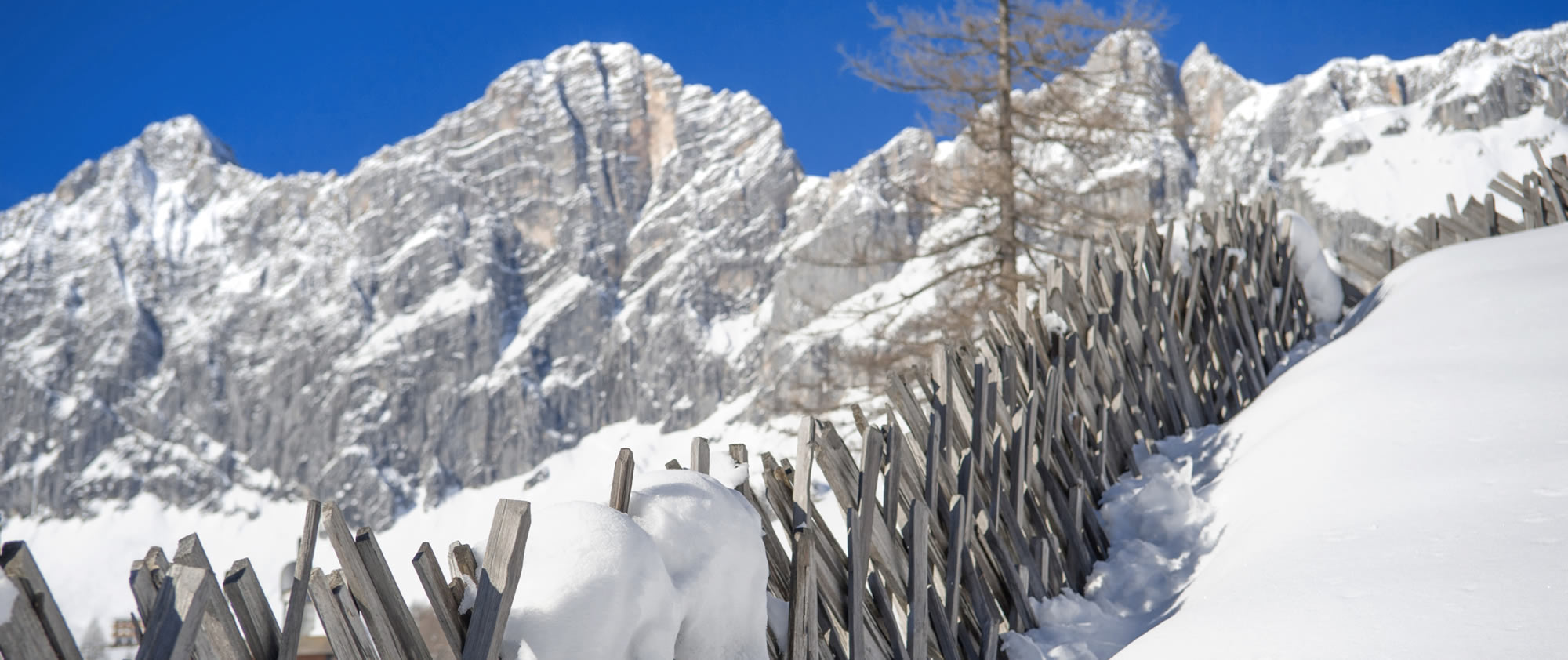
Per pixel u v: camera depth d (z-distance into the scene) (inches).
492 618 50.1
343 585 49.6
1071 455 129.5
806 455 79.8
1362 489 91.1
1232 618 73.2
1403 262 245.4
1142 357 153.6
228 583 45.0
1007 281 351.3
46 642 36.4
